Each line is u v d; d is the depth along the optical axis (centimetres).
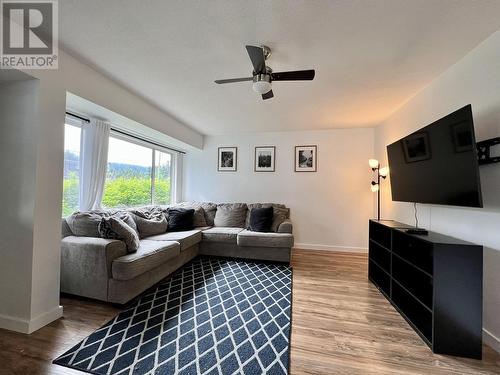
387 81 251
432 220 245
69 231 253
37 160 182
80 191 286
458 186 180
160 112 358
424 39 181
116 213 304
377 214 406
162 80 258
